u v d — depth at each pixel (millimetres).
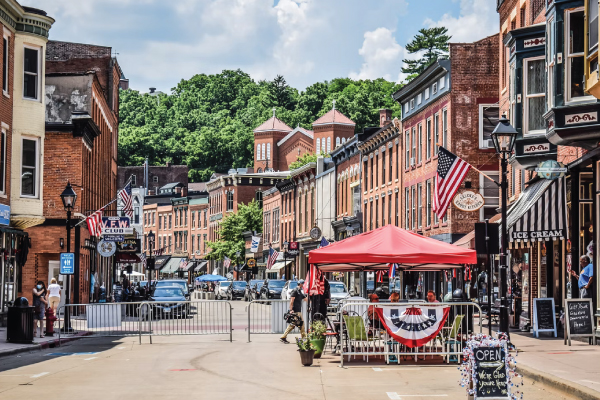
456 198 30875
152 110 178875
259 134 142375
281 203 90688
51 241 44250
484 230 21891
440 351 21281
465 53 44438
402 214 52969
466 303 19594
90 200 50156
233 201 115188
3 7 32906
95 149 53625
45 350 25406
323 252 20500
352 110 138625
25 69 35375
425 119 48625
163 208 135375
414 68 112375
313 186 77875
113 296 56844
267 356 22188
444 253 20312
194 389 15234
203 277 87562
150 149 166625
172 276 130250
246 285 75562
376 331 21016
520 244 31625
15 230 34656
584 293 23297
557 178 25766
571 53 22406
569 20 22531
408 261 20234
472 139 44250
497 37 44500
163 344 27375
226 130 166375
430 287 47125
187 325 34875
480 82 44438
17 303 26141
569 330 21859
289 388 15266
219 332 30938
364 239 21047
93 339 30156
